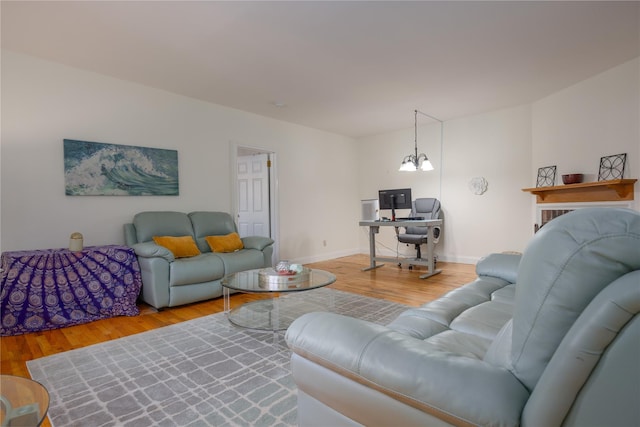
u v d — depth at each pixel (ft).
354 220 22.70
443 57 10.76
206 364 6.95
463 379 2.47
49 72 10.68
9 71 9.99
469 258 18.20
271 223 17.78
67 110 11.02
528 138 15.94
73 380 6.35
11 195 10.05
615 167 12.01
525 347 2.44
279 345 7.92
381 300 11.37
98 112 11.66
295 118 17.63
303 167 19.26
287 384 6.13
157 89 13.20
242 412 5.28
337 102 15.07
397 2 7.83
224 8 7.97
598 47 10.30
